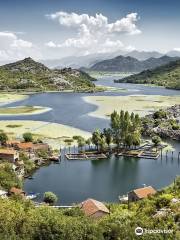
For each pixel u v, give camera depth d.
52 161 189.12
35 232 69.12
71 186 151.88
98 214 101.38
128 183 156.12
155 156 198.00
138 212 86.81
